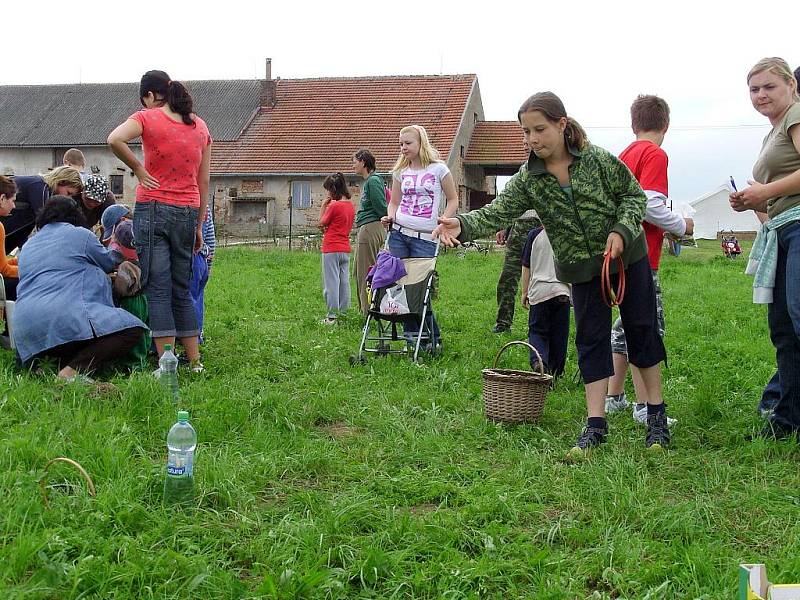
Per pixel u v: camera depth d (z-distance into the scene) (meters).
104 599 3.10
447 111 40.16
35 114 47.53
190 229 6.83
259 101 43.91
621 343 6.04
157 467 4.28
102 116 46.84
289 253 26.42
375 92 42.19
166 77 6.83
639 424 5.73
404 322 8.30
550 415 5.98
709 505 4.14
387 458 4.93
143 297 7.15
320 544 3.57
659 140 5.84
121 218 7.67
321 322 10.50
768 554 3.69
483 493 4.30
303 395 6.21
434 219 8.18
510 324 10.08
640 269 5.08
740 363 8.27
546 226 5.01
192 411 5.54
